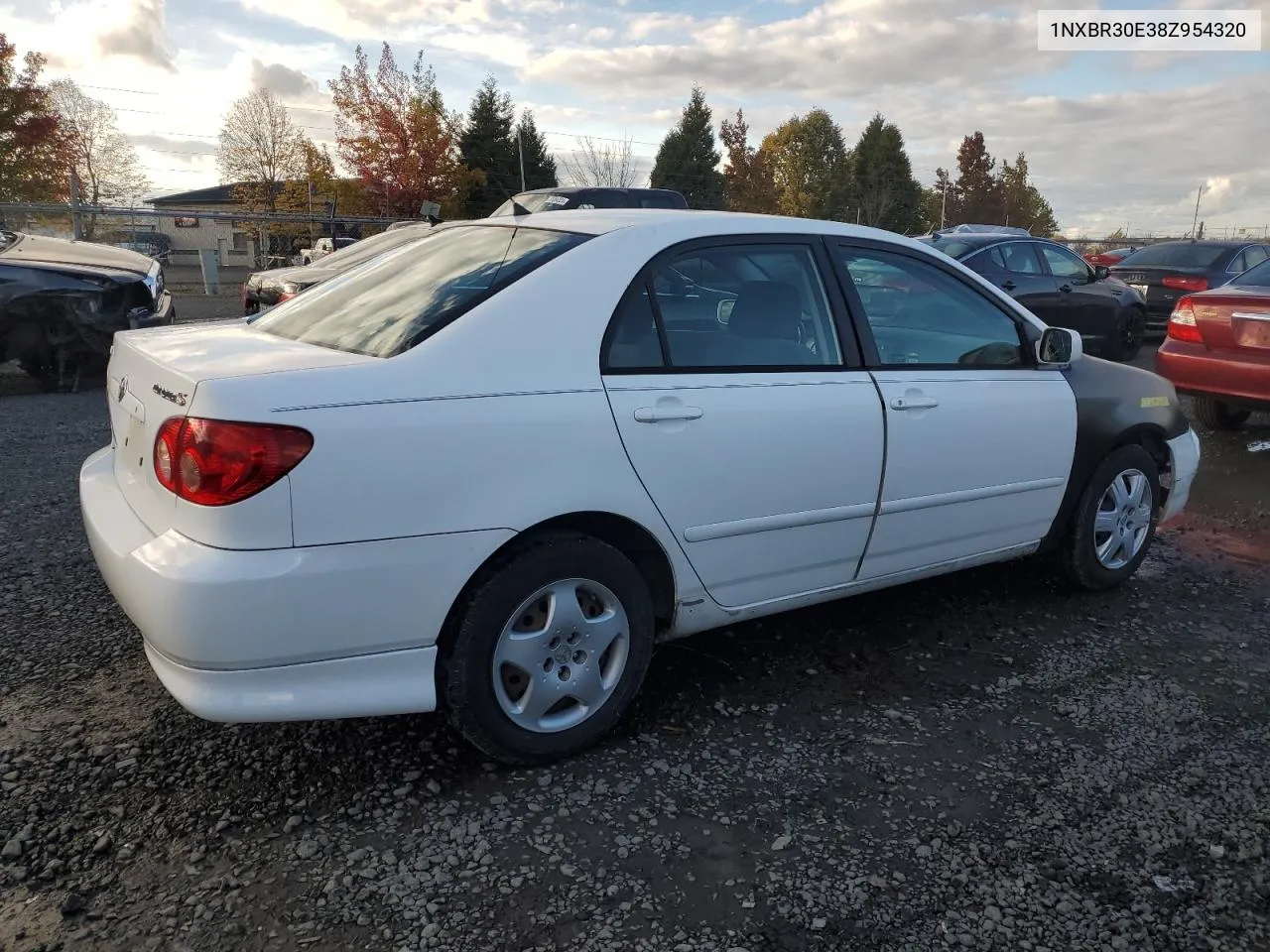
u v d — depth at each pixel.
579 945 2.21
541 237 3.17
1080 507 4.29
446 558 2.60
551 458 2.74
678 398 2.99
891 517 3.58
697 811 2.73
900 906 2.37
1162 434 4.57
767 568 3.31
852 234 3.64
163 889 2.33
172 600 2.38
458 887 2.38
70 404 8.41
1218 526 5.64
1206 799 2.86
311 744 2.98
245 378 2.47
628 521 2.93
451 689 2.72
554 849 2.54
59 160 26.70
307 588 2.44
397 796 2.73
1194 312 7.40
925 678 3.59
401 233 11.17
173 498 2.47
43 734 2.96
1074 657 3.81
